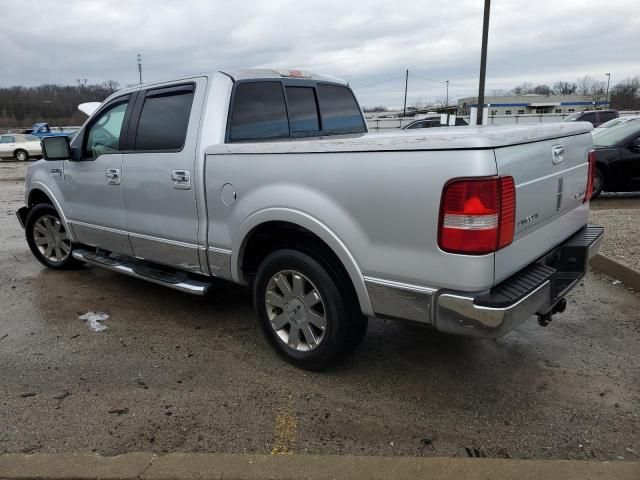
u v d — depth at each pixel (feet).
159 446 9.04
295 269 11.02
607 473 7.89
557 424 9.53
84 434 9.39
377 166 9.14
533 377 11.22
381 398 10.52
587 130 12.43
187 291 13.30
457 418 9.80
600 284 16.84
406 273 9.10
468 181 8.16
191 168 12.42
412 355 12.32
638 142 31.91
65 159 16.35
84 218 16.62
